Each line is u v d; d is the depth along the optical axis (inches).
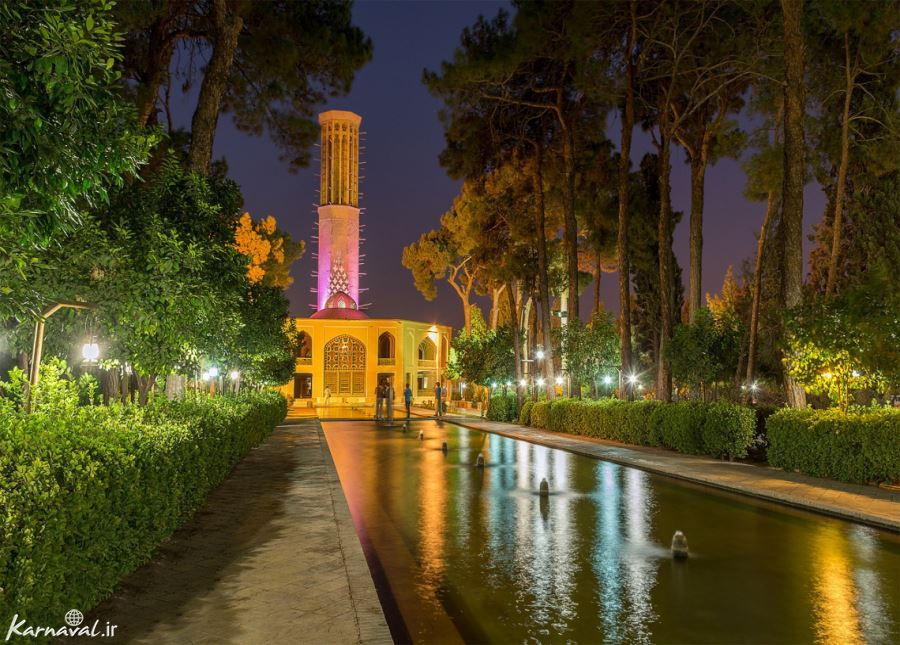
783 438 571.2
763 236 1063.6
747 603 248.7
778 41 852.0
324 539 317.1
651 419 789.9
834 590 263.9
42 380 285.9
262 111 769.6
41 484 169.3
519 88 1136.8
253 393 973.2
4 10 136.6
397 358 2699.3
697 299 992.2
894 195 949.2
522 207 1311.5
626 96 986.1
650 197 1264.8
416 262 2128.4
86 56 152.5
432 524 388.8
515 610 242.5
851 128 880.9
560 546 335.9
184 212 365.4
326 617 211.9
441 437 1026.7
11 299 189.8
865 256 994.1
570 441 884.0
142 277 291.6
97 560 206.4
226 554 288.4
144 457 248.4
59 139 150.9
